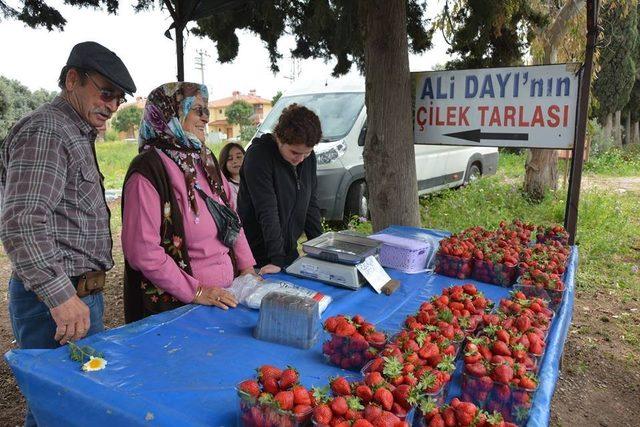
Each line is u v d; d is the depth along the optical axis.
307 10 4.28
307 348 1.74
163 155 2.14
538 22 4.77
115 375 1.48
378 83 3.75
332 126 6.88
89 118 1.95
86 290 1.97
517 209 8.06
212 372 1.54
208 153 2.35
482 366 1.42
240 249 2.51
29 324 1.96
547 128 3.34
